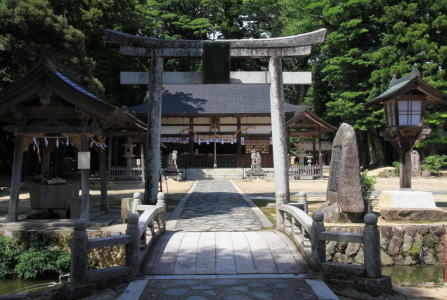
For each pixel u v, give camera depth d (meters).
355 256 9.22
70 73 10.81
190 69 43.78
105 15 24.30
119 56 28.42
